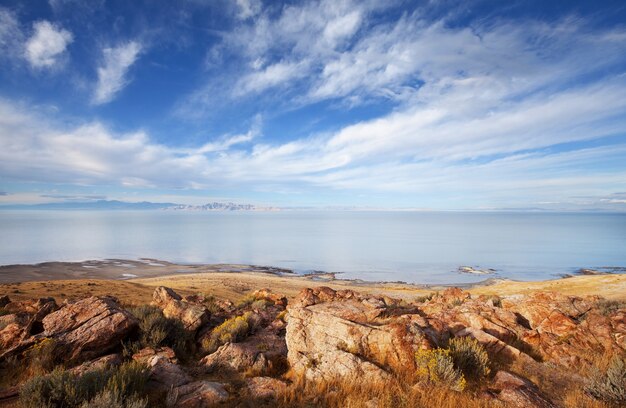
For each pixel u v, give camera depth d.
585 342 11.50
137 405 7.02
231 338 13.57
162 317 13.77
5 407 7.66
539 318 13.98
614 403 7.95
